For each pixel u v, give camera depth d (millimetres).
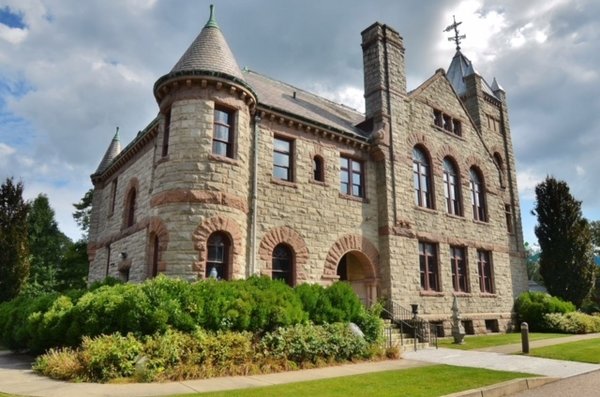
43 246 47312
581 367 11898
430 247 22609
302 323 12930
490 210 26891
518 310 26359
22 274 23219
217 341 10648
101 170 26188
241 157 16125
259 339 11719
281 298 12625
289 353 11547
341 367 11703
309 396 7770
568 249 31688
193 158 15164
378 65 22469
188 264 14289
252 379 9680
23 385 8445
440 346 17312
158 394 7801
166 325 10570
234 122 16266
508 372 10797
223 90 16062
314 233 18203
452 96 26516
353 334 13352
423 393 8141
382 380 9484
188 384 8930
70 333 10891
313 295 13812
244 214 15969
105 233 23609
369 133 22016
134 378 9109
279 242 17047
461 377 9906
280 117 18078
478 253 25578
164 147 16281
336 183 19609
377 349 13547
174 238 14516
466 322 23094
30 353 13516
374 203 20859
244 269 15531
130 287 11789
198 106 15617
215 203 15023
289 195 17812
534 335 22000
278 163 18156
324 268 18172
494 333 23891
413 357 13984
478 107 31500
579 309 31047
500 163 32406
